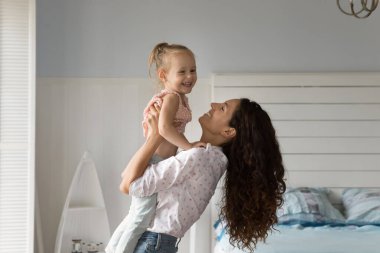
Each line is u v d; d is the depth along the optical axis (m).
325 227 4.50
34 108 4.55
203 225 5.08
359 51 5.27
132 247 2.38
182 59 2.74
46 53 5.13
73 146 5.14
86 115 5.16
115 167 5.18
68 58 5.14
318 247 3.60
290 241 3.77
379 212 4.70
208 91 5.21
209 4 5.22
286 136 5.18
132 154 5.18
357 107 5.19
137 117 5.18
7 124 4.53
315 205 4.72
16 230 4.55
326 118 5.19
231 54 5.24
